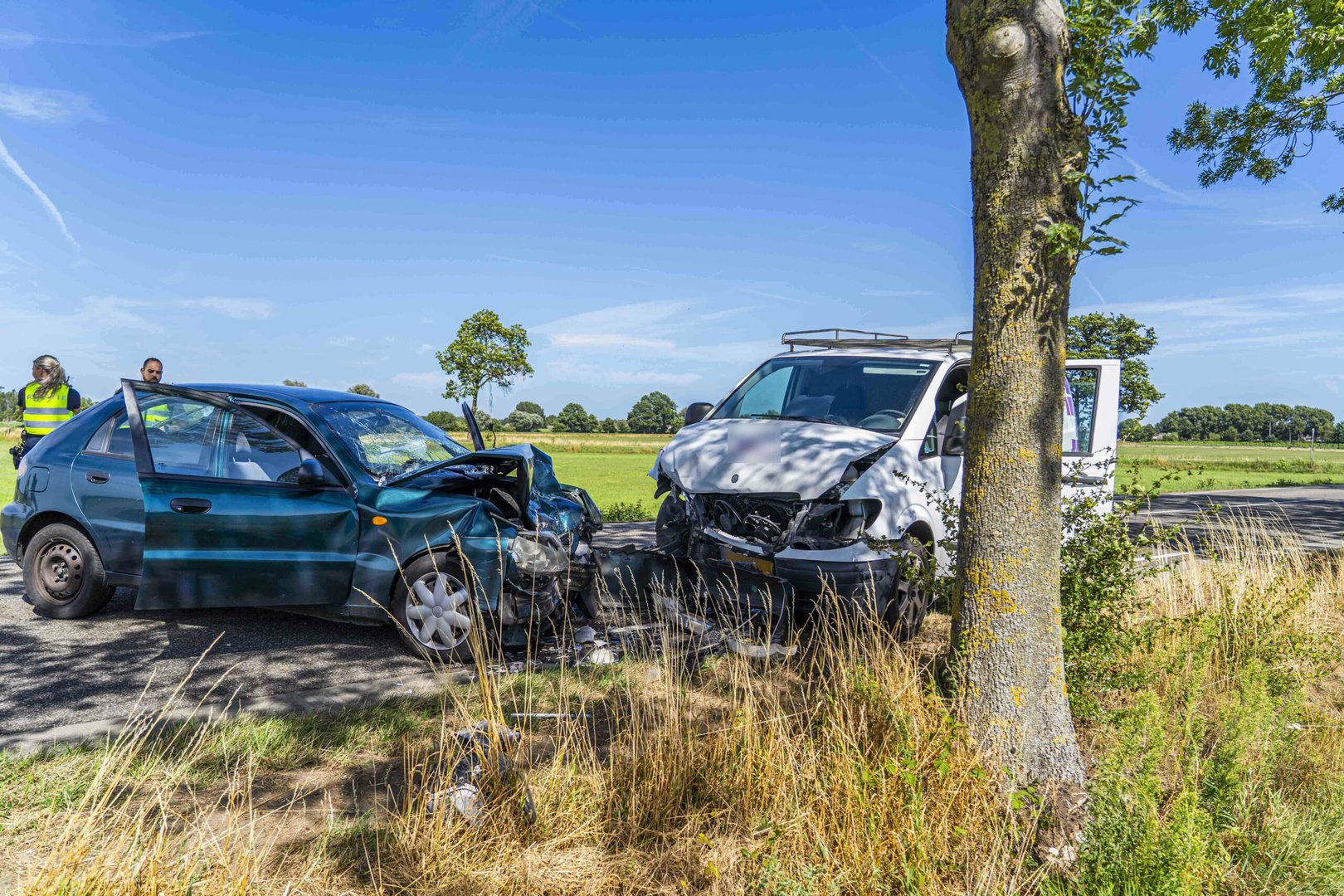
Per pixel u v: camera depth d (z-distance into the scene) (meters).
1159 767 3.37
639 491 25.89
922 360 6.85
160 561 5.14
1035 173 3.30
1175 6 9.85
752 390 7.32
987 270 3.42
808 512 5.43
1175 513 13.77
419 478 5.57
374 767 3.54
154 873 2.38
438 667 4.94
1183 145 13.73
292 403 5.52
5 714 4.05
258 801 3.21
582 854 2.88
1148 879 2.67
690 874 2.78
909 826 2.84
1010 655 3.39
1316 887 2.96
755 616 5.28
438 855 2.75
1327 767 3.73
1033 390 3.37
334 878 2.67
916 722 3.27
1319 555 7.98
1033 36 3.24
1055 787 3.24
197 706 4.16
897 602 5.54
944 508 4.68
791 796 3.07
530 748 3.43
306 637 5.55
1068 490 5.48
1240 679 4.21
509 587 4.98
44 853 2.73
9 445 46.94
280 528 5.11
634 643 5.27
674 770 3.20
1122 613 4.43
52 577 5.84
